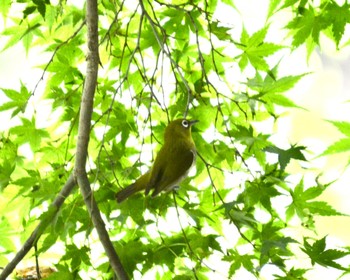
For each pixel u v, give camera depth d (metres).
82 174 8.71
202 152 9.78
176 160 8.89
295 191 8.54
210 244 8.68
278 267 7.96
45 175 9.66
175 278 8.45
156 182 8.74
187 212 8.52
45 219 8.55
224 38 9.05
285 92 9.52
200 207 9.23
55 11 10.52
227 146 9.19
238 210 8.48
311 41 9.15
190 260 8.69
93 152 10.46
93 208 8.30
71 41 10.60
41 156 10.77
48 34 11.40
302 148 7.86
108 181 9.09
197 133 9.84
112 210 8.95
